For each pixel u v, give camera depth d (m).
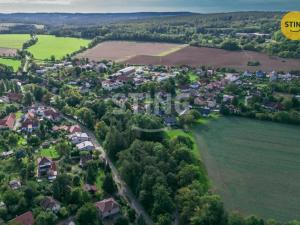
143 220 144.50
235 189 173.50
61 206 158.75
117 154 195.12
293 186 176.75
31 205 158.12
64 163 196.25
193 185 159.38
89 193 167.25
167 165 172.38
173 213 152.38
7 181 175.62
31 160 198.62
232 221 139.00
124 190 173.62
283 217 154.62
